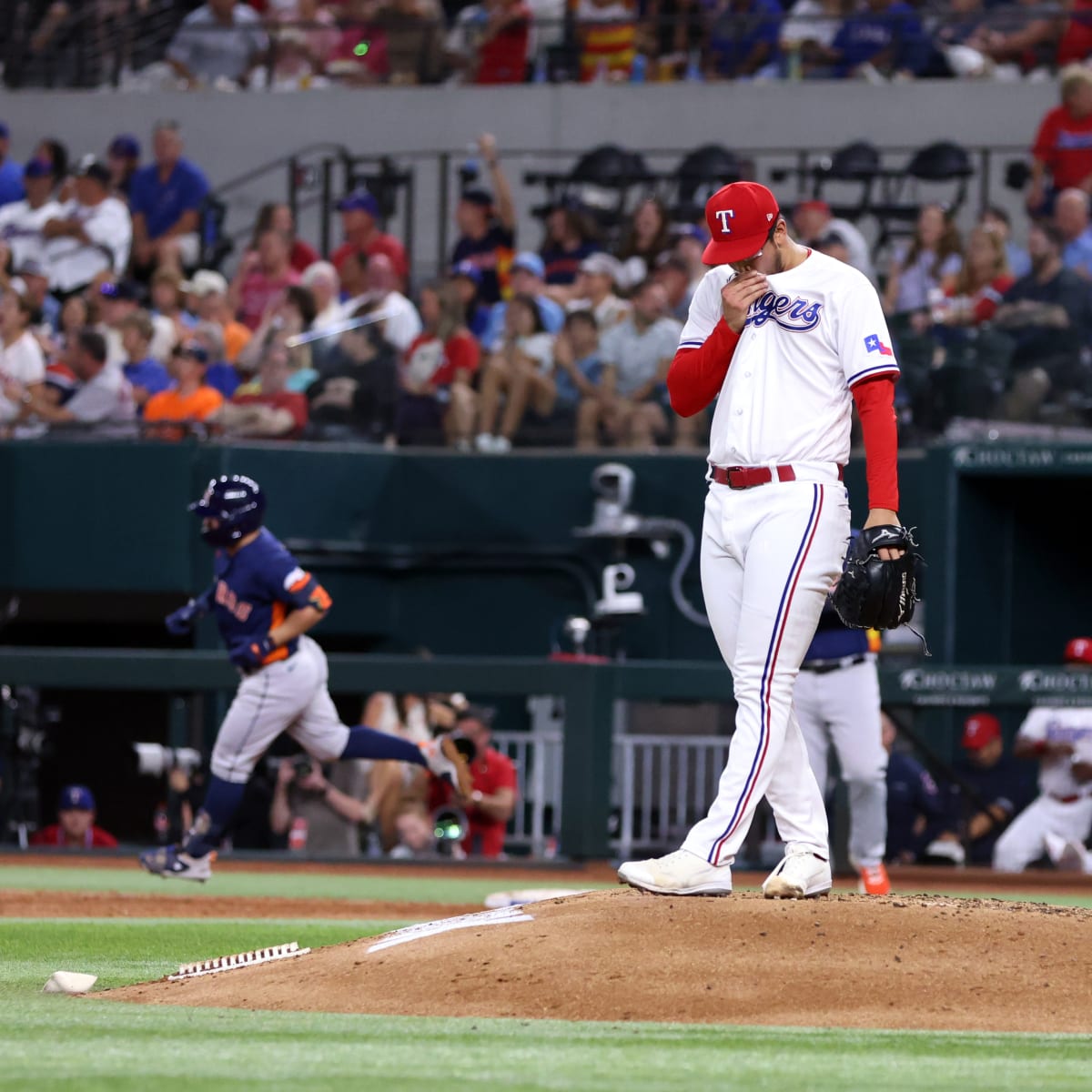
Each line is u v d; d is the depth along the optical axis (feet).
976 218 176.14
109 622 182.39
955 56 192.03
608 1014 49.52
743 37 197.98
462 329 166.20
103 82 214.90
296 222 184.34
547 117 199.52
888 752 130.00
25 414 163.73
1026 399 150.30
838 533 57.47
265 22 203.51
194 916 92.22
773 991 50.44
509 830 140.97
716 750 135.64
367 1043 44.45
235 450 157.38
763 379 57.52
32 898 98.53
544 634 164.55
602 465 162.50
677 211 174.50
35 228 185.98
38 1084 37.73
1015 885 123.03
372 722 136.15
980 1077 40.32
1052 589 156.25
